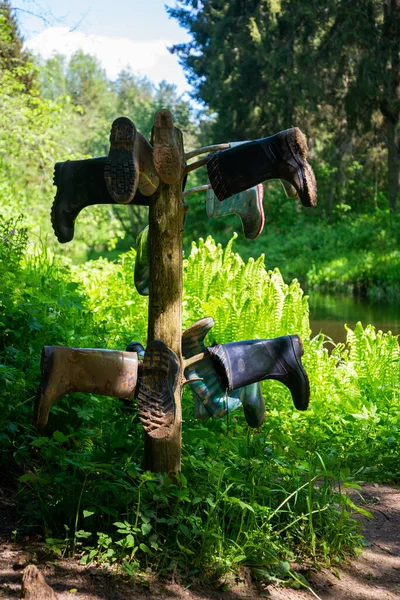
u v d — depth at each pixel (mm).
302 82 37125
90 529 3529
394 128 37469
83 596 3082
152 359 3379
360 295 25922
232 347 3686
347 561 3781
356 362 7242
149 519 3375
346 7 35906
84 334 5703
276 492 3998
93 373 3357
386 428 5965
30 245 10117
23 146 18531
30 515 3674
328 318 17688
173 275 3541
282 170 3400
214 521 3549
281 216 41312
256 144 3391
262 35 39094
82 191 3695
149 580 3266
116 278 8219
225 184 3422
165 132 3299
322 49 37031
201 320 3752
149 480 3488
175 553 3418
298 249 35438
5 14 18281
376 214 36938
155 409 3371
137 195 3814
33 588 2920
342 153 40500
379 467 5500
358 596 3428
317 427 5887
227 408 3854
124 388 3385
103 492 3602
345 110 38188
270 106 40719
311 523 3684
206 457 4086
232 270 8117
